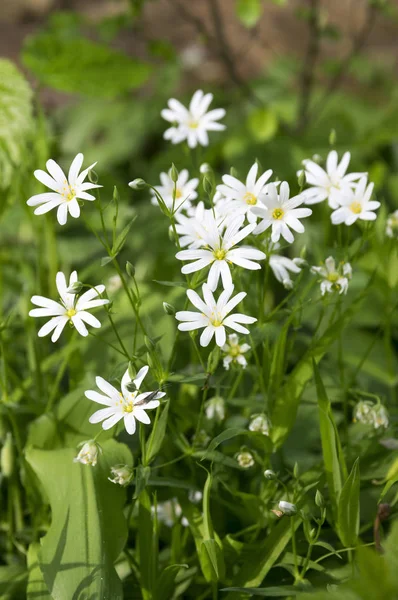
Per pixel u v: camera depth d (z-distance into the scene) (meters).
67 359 0.68
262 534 0.65
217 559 0.61
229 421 0.67
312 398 0.69
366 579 0.56
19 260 0.80
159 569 0.64
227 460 0.62
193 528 0.62
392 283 0.69
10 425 0.70
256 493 0.66
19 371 0.74
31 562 0.63
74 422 0.65
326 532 0.63
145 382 0.62
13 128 0.73
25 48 0.79
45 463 0.63
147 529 0.62
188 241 0.62
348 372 0.72
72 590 0.60
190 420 0.64
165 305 0.59
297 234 0.80
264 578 0.63
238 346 0.62
